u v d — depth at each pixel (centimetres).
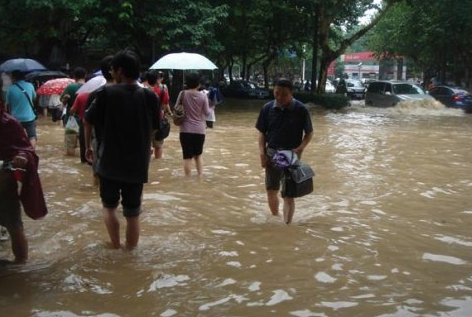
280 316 383
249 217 643
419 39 3500
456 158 1124
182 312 387
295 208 692
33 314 380
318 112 2397
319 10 2783
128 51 496
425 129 1689
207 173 910
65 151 1088
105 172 488
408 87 2623
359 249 529
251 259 496
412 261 499
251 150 1191
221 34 2536
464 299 416
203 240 550
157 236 560
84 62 2491
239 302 405
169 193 756
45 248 518
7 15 1888
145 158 495
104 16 2023
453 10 3025
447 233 593
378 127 1738
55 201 697
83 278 446
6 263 476
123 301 405
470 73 3584
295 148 602
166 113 1002
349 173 933
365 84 4194
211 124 1566
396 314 388
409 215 667
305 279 450
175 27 2056
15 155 438
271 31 3475
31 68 1240
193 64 1094
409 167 1005
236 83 3850
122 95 482
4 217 457
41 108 1795
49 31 1992
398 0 2736
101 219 619
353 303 405
